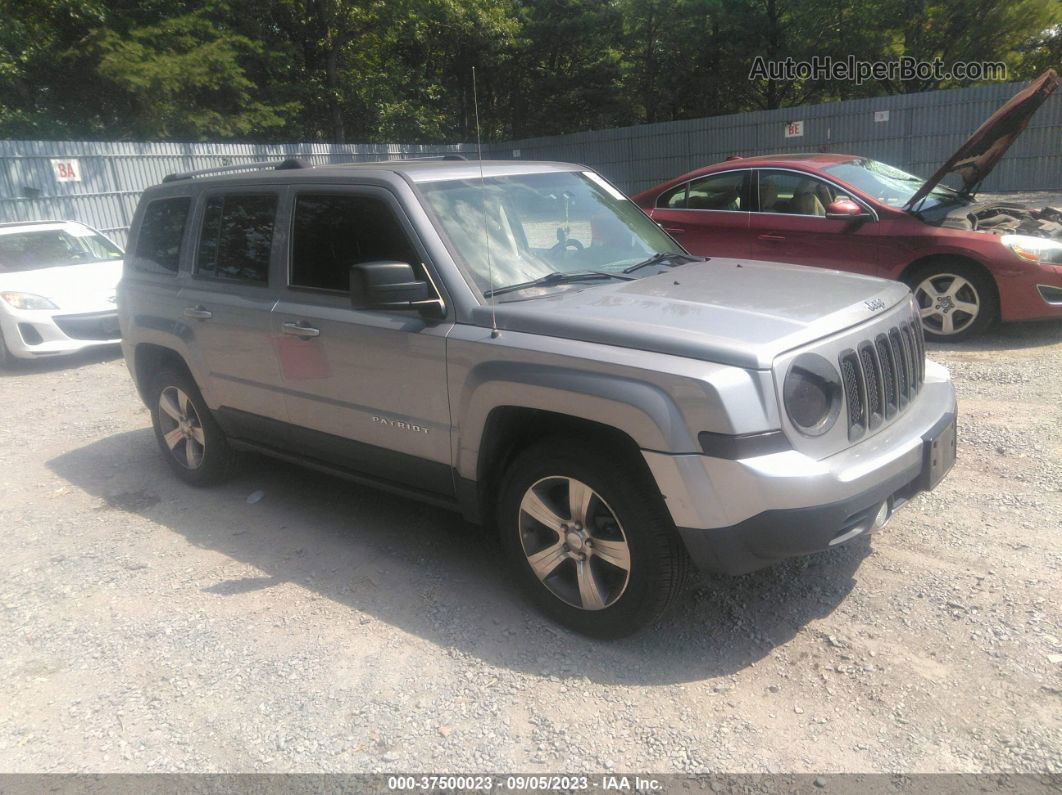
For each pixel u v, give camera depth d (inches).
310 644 137.9
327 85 1122.0
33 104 863.7
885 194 309.1
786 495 111.1
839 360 122.9
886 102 841.5
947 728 108.3
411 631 139.8
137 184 655.8
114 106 894.4
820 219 308.2
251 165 198.8
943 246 282.8
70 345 358.0
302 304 164.9
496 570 159.3
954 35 1008.9
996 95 789.9
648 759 106.9
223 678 130.1
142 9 871.1
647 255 171.0
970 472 185.3
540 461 130.9
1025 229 292.8
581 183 180.4
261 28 1019.3
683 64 1173.7
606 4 1173.7
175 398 210.1
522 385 128.0
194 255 194.1
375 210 153.9
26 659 139.4
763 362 113.3
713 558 116.3
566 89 1245.7
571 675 125.0
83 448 252.8
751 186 329.1
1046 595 135.5
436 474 148.5
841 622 133.5
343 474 170.4
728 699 117.5
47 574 169.8
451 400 140.3
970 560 148.6
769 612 138.1
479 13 1138.7
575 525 130.3
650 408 115.0
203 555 173.8
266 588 157.8
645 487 121.0
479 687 123.6
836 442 121.5
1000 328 305.7
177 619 148.6
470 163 166.7
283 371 169.9
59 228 418.9
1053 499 168.7
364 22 1095.0
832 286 146.8
